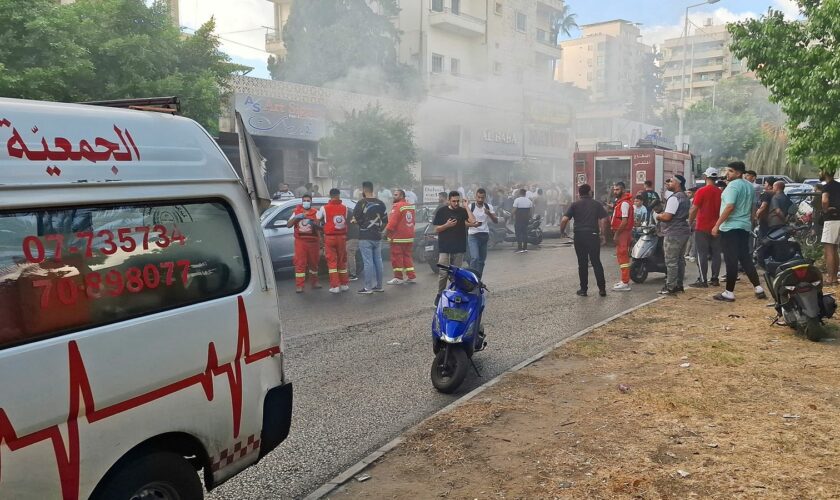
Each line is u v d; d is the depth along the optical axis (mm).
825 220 9828
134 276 2830
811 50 9734
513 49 43656
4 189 2400
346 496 3832
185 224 3104
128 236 2836
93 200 2691
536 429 4719
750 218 9344
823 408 4910
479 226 11250
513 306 9703
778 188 11227
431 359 6910
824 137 9516
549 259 15945
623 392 5441
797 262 7094
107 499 2629
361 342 7641
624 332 7605
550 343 7480
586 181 20719
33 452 2361
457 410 5152
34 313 2451
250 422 3303
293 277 13156
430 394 5805
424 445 4504
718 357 6336
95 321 2654
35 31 12289
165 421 2848
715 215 10641
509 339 7695
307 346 7465
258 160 3627
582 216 10344
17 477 2311
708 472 3918
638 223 13906
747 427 4590
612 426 4715
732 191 9172
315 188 21547
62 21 12727
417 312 9414
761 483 3748
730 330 7543
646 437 4492
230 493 4016
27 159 2506
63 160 2627
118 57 13930
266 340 3428
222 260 3266
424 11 37906
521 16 44312
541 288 11383
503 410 5113
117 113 2928
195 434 3002
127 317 2771
